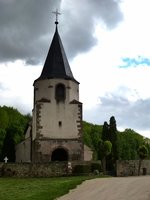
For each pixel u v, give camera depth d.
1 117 113.56
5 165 44.09
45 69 51.78
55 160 49.22
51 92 50.09
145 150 52.75
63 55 52.59
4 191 29.22
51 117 49.50
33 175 43.88
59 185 31.69
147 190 27.00
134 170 49.31
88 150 54.88
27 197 25.83
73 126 49.62
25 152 54.19
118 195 25.72
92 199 24.84
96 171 45.88
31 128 54.31
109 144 51.25
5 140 63.19
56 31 53.69
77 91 51.41
